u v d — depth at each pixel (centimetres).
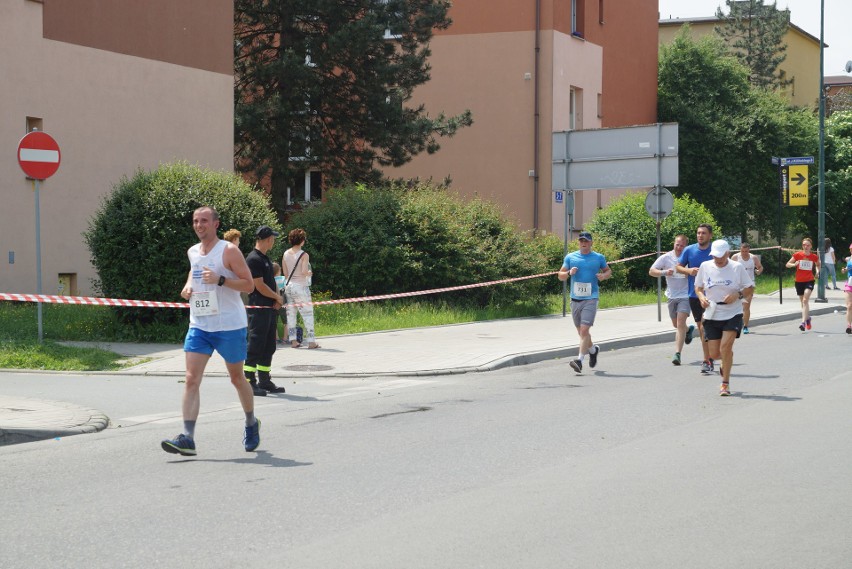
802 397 1463
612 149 2769
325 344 2091
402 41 3934
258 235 1470
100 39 2862
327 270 2775
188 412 1023
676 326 1912
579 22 4775
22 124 2622
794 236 6975
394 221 2809
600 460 1013
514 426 1214
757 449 1070
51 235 2711
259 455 1039
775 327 2833
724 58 6162
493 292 2953
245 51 3975
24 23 2623
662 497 859
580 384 1617
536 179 4494
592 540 732
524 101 4506
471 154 4597
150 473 955
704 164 5750
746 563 679
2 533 751
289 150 3850
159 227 2042
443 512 810
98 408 1323
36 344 1819
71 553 701
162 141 3083
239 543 725
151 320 2097
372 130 3912
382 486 901
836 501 846
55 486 900
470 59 4578
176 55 3139
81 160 2802
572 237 4662
